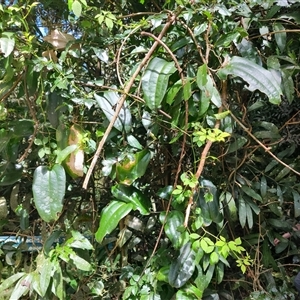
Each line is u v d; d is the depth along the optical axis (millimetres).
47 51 877
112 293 1046
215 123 813
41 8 1057
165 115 828
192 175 780
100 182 1175
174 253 952
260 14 913
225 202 992
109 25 816
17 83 871
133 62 962
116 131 871
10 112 974
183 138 868
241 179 1033
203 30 779
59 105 862
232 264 1168
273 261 1104
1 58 823
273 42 949
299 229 1195
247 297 1067
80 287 1020
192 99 802
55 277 890
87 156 919
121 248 1102
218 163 1011
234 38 771
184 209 864
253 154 1075
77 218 1092
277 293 1055
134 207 902
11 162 947
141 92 849
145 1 1023
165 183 1070
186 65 848
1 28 768
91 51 948
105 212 898
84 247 904
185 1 770
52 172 839
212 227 1023
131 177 878
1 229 1046
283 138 1055
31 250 1060
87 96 845
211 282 1062
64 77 820
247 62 753
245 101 1027
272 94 727
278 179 1091
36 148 987
